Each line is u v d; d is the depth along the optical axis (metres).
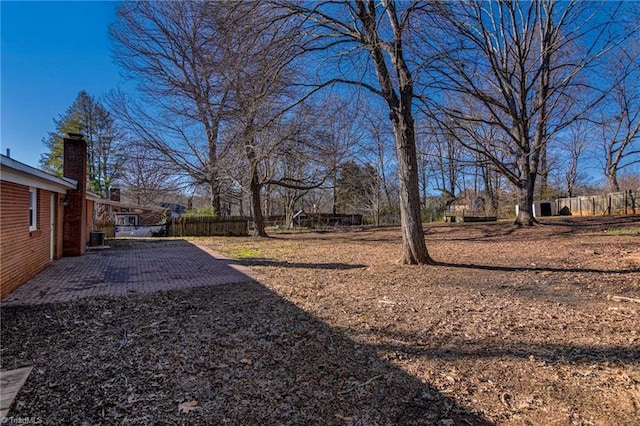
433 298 5.48
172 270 8.62
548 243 11.38
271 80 8.16
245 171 17.72
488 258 9.16
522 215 16.41
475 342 3.70
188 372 3.13
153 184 22.67
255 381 2.97
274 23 7.67
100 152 32.56
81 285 6.85
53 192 10.20
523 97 14.74
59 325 4.43
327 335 3.99
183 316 4.77
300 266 9.04
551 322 4.23
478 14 12.91
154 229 27.67
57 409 2.56
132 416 2.47
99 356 3.48
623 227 13.69
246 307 5.18
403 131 8.30
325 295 5.84
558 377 2.91
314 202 35.97
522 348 3.51
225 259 10.64
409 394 2.73
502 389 2.76
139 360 3.38
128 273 8.22
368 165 28.94
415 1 7.09
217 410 2.55
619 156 22.72
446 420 2.40
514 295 5.54
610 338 3.65
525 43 15.40
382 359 3.35
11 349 3.66
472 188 36.34
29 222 7.46
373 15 8.09
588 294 5.44
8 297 5.86
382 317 4.60
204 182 22.17
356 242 15.51
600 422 2.31
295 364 3.28
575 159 30.41
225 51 7.75
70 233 11.52
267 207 30.84
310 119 15.29
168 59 19.70
